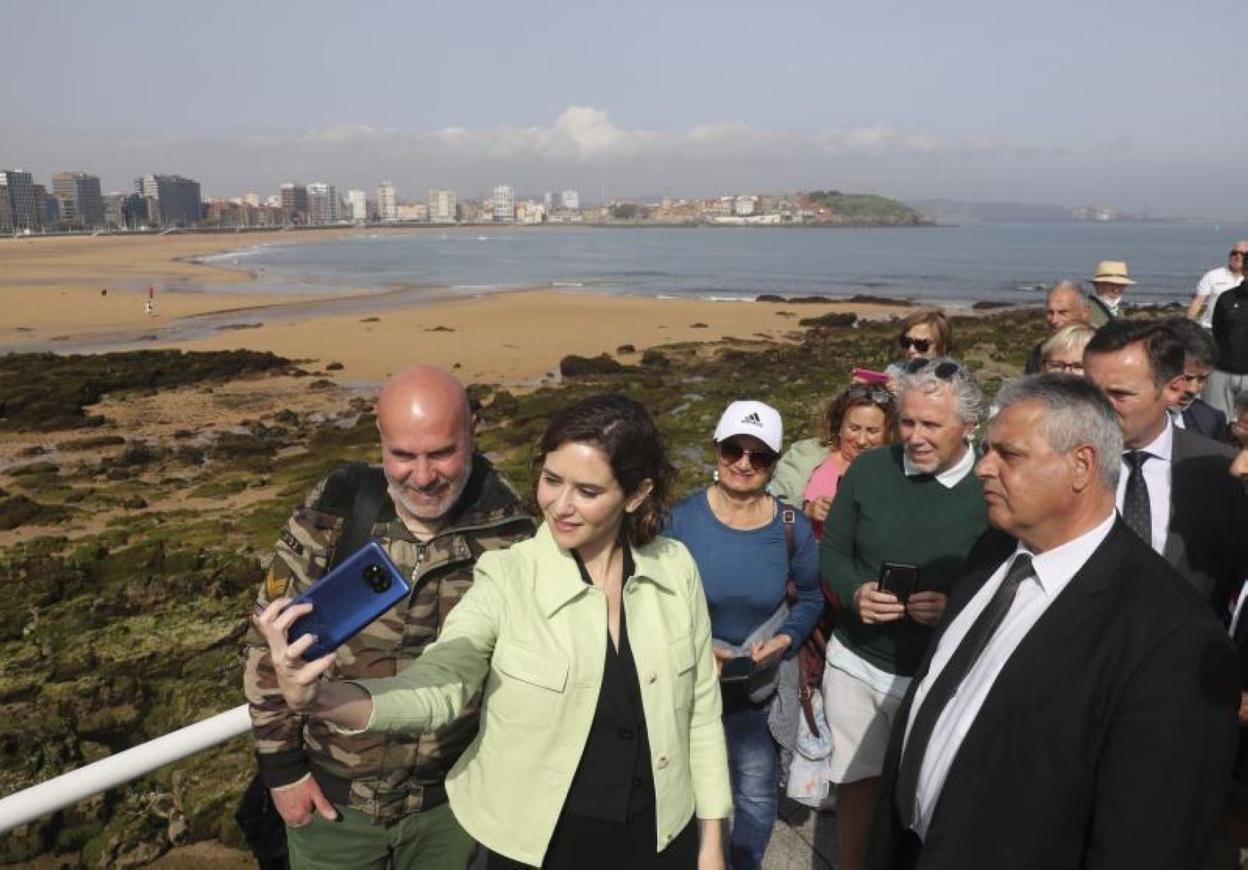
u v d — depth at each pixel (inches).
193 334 1502.2
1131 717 78.0
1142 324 128.6
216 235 7834.6
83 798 89.2
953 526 127.7
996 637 90.7
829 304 2014.0
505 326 1561.3
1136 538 88.2
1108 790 78.7
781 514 135.3
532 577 93.4
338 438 784.9
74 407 893.8
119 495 623.5
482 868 111.3
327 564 104.0
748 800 132.0
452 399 98.7
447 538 103.8
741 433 126.8
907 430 128.1
